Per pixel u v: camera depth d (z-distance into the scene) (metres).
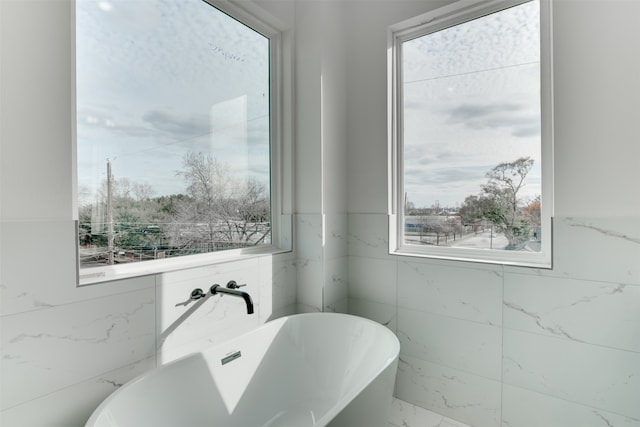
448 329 1.88
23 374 1.06
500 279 1.71
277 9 2.10
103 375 1.26
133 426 1.17
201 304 1.62
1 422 1.01
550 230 1.65
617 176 1.42
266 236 2.20
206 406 1.44
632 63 1.40
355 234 2.28
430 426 1.79
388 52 2.14
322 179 2.12
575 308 1.51
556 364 1.56
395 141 2.18
